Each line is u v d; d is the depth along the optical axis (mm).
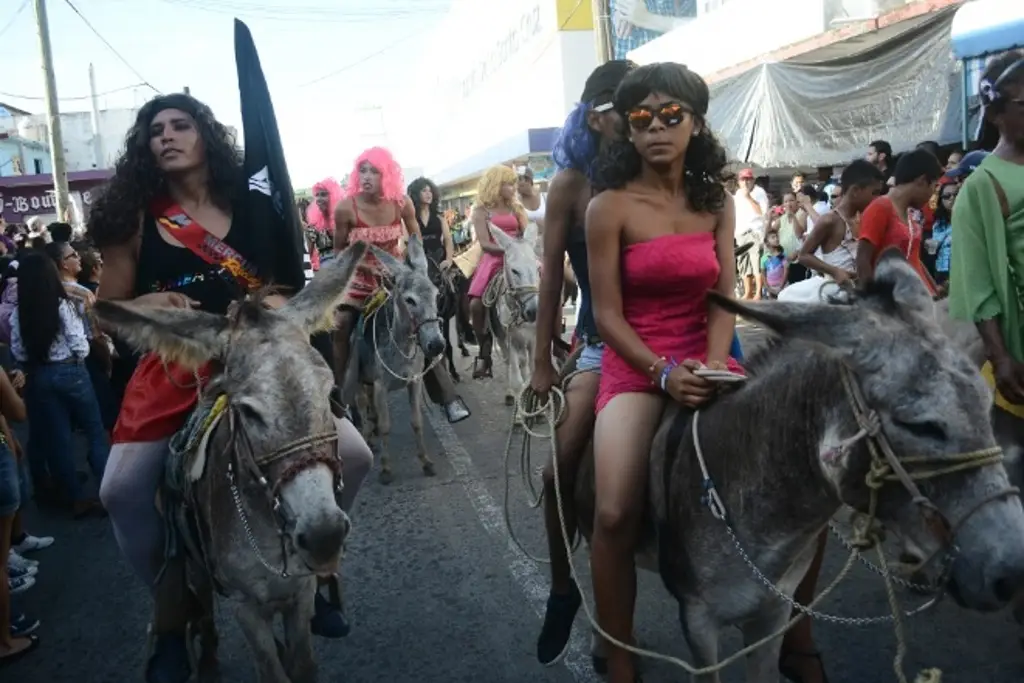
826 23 11328
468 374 11641
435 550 5695
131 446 3475
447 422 9109
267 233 3750
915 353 2154
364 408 8492
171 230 3646
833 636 4219
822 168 12992
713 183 2957
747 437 2629
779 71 11656
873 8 10883
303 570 3092
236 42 3658
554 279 3559
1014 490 2104
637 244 2891
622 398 2990
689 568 2824
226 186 3762
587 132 3414
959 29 8242
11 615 4984
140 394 3508
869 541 2322
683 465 2820
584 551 5535
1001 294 3553
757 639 2912
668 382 2791
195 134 3611
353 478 3586
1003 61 3900
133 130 3633
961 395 2098
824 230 6512
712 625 2859
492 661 4270
